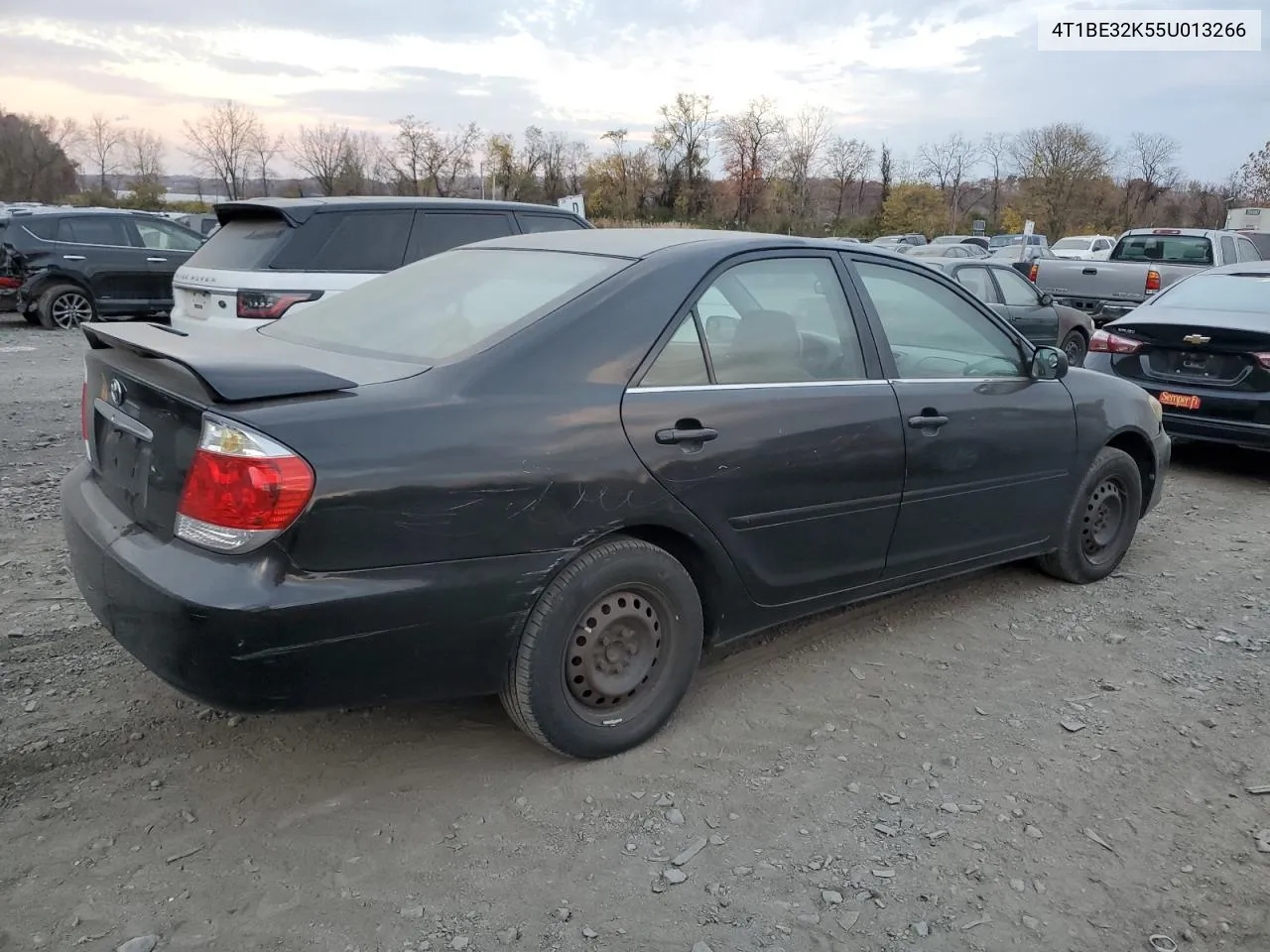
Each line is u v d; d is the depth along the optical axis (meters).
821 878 2.73
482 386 2.90
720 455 3.29
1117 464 4.92
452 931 2.50
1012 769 3.29
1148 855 2.88
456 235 8.21
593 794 3.07
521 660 2.99
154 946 2.40
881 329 3.92
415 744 3.32
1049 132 61.62
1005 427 4.27
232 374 2.65
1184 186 68.62
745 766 3.26
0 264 13.95
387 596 2.68
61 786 3.01
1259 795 3.19
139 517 2.87
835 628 4.37
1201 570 5.27
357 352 3.25
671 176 63.06
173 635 2.56
